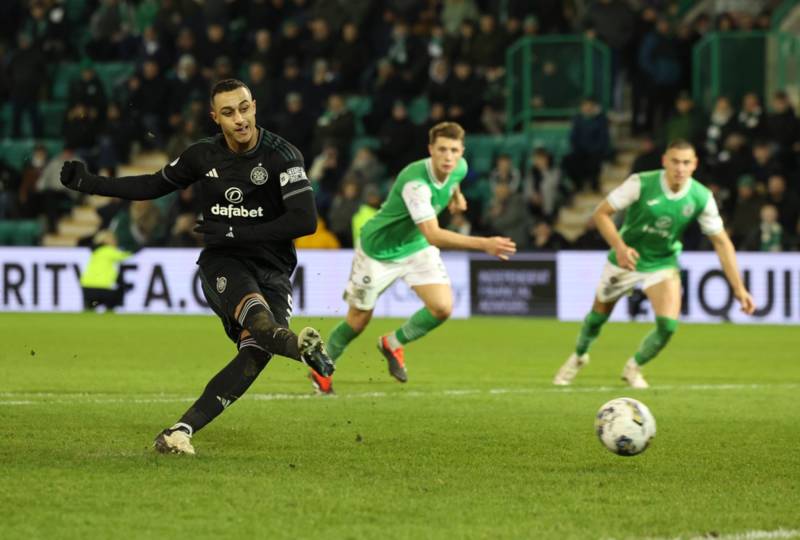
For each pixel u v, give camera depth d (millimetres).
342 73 71625
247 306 19219
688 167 30781
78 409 26641
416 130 66750
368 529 15047
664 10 76438
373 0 73375
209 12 74250
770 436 23375
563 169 65875
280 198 19984
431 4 73750
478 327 55875
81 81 72000
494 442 22266
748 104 63219
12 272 65062
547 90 69750
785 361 41000
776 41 67125
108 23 80438
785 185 60312
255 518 15570
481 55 70875
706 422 25422
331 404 28062
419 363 39750
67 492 17016
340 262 61781
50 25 81188
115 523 15227
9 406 27156
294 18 75688
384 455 20609
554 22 71625
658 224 31406
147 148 72938
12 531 14773
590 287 60312
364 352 43156
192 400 28531
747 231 59062
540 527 15266
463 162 30359
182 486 17500
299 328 53094
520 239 62031
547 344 47125
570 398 29703
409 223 30359
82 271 64438
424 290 31016
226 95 19391
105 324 55281
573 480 18469
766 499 17125
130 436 22484
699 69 67688
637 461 20281
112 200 67000
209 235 20016
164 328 53031
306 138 69188
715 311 58406
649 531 15094
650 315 59750
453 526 15266
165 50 74438
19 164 77188
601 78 69000
